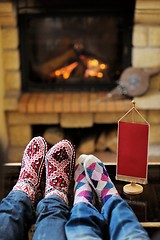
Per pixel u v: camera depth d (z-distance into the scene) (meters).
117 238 1.12
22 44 2.68
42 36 2.71
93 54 2.75
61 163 1.45
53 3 2.62
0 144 2.54
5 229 1.17
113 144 2.70
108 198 1.31
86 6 2.63
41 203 1.28
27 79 2.75
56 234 1.14
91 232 1.14
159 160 2.59
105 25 2.69
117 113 2.63
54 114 2.66
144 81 2.61
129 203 1.35
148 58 2.64
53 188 1.38
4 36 2.62
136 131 1.29
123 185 1.44
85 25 2.70
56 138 2.71
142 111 2.66
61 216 1.22
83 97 2.68
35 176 1.44
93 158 1.45
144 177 1.33
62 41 2.73
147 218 1.29
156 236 1.23
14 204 1.26
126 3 2.60
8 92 2.70
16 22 2.61
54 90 2.76
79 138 2.76
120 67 2.75
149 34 2.59
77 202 1.31
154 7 2.48
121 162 1.33
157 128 2.69
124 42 2.69
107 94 2.69
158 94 2.65
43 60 2.76
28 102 2.62
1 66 2.62
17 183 1.40
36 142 1.54
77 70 2.77
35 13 2.64
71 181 1.49
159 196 1.39
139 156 1.31
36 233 1.16
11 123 2.69
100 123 2.71
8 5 2.49
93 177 1.40
